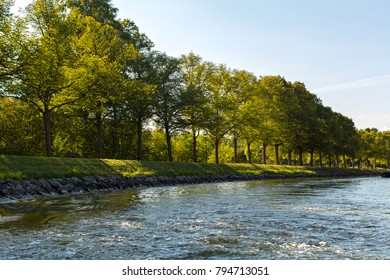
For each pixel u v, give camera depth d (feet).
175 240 33.50
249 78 189.47
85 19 124.88
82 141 171.12
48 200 64.03
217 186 106.63
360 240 33.81
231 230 37.73
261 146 250.98
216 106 173.37
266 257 28.66
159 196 72.43
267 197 70.23
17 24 93.81
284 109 213.05
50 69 99.19
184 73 168.66
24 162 86.94
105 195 74.49
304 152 269.64
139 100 142.72
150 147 233.55
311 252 29.96
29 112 142.92
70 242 32.73
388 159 409.28
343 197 70.23
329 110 275.18
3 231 36.91
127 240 33.50
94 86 115.55
